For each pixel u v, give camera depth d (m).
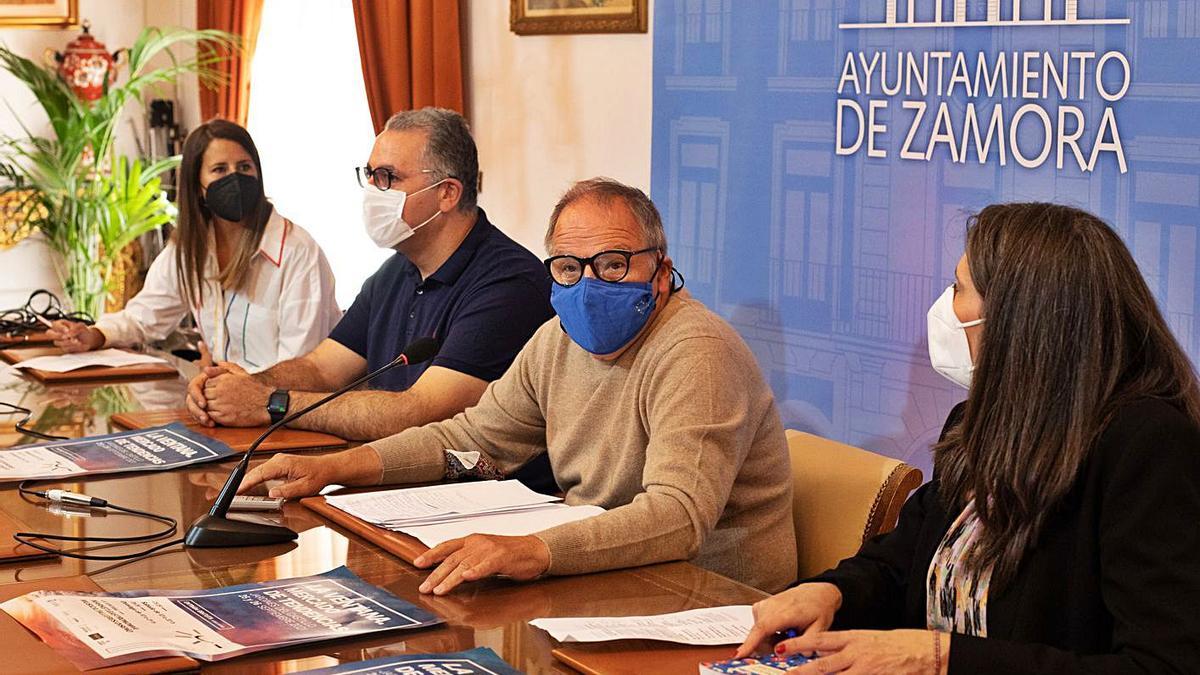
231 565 1.95
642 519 2.00
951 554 1.73
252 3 6.10
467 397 2.92
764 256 3.61
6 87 6.25
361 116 5.78
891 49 3.22
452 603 1.79
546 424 2.55
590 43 4.24
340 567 1.92
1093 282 1.56
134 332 3.88
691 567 1.99
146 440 2.70
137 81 6.16
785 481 2.37
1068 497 1.58
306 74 6.00
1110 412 1.54
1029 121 2.94
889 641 1.50
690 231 3.84
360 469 2.41
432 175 3.04
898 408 3.28
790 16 3.48
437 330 3.09
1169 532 1.48
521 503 2.24
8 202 6.17
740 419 2.19
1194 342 2.68
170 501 2.29
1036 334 1.57
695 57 3.77
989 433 1.61
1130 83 2.75
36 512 2.21
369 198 3.07
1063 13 2.85
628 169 4.14
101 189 6.19
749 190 3.63
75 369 3.46
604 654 1.58
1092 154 2.82
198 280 3.74
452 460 2.51
